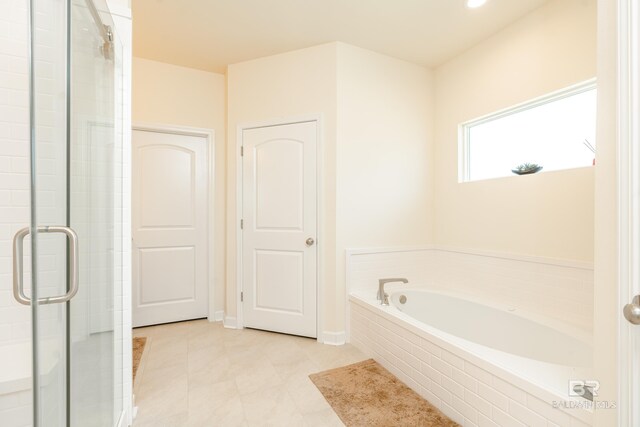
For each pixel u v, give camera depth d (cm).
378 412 166
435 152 305
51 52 92
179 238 310
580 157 201
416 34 249
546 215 209
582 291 189
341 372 209
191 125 307
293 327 273
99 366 128
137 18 229
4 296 139
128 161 161
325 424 157
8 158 142
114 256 153
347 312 262
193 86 308
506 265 234
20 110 144
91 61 120
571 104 206
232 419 161
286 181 276
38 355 83
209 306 315
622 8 87
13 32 143
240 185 291
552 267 204
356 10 221
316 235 265
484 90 254
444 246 289
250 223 288
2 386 120
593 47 184
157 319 301
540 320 198
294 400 177
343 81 262
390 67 284
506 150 250
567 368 134
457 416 157
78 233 108
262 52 277
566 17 197
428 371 176
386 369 213
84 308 113
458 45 263
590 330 181
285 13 224
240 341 261
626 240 87
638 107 85
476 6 214
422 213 300
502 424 134
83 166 113
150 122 291
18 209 142
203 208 319
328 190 262
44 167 89
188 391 186
